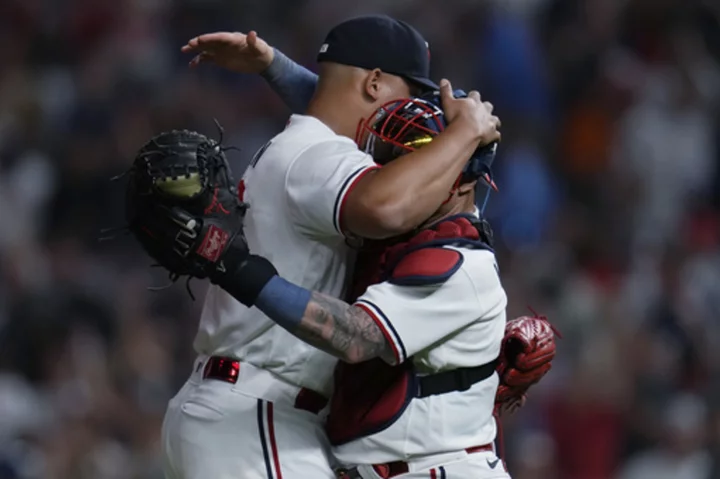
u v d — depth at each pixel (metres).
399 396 14.76
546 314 35.31
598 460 33.16
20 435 30.00
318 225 14.69
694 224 43.19
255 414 14.91
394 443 14.75
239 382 15.02
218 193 14.04
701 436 32.12
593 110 45.44
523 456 31.50
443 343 14.76
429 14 46.00
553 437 33.53
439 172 14.18
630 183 43.03
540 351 15.57
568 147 45.03
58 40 46.03
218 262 13.92
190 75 44.56
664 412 33.25
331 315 14.06
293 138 15.34
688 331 37.06
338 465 15.21
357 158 14.66
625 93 45.59
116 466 29.55
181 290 35.22
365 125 15.55
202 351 15.59
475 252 14.94
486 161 15.12
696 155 44.78
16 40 45.66
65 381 31.86
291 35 46.84
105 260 37.69
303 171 14.76
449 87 15.05
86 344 33.00
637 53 47.69
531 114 43.88
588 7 47.84
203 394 15.13
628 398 33.84
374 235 14.20
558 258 38.75
